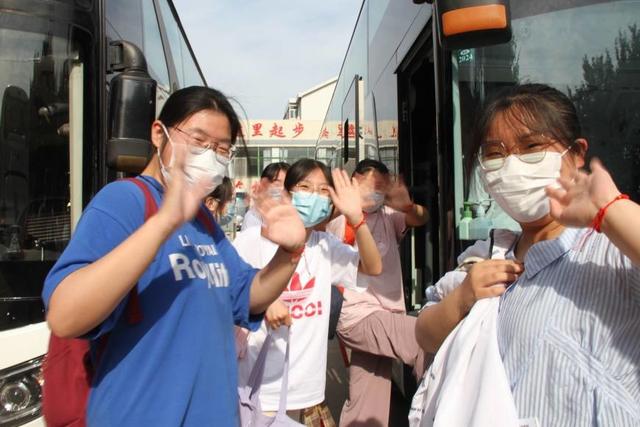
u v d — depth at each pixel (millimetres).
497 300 1509
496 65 2664
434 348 1794
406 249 4480
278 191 1897
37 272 2572
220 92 1755
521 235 1713
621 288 1291
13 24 2715
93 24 2869
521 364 1365
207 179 1582
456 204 2848
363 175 3605
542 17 2537
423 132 4164
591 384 1258
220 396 1602
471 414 1395
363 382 3439
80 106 2791
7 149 2629
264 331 2615
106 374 1479
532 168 1461
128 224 1514
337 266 2900
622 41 2369
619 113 2336
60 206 2693
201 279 1617
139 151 2625
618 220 1171
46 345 2344
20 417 2199
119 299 1329
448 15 1963
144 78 2705
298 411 2824
